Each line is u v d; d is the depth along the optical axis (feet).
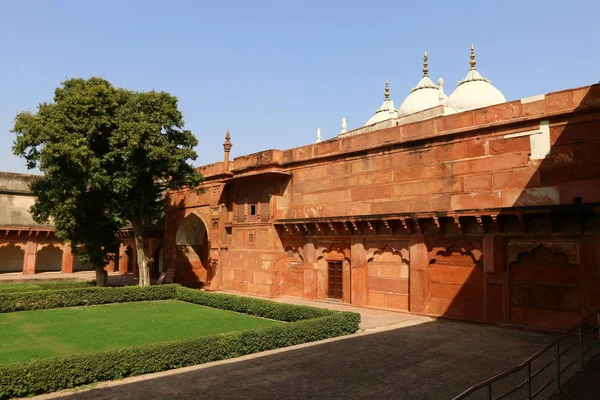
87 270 89.92
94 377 18.21
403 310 36.04
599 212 24.90
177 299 47.42
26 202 79.92
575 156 27.17
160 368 19.85
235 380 18.33
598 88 26.45
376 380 18.26
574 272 27.12
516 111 29.99
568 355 21.75
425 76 67.67
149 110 45.39
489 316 30.37
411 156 35.94
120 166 46.16
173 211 65.00
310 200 44.55
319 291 43.91
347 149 41.24
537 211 27.30
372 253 38.75
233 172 52.70
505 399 15.84
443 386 17.49
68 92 44.93
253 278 49.21
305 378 18.54
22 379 16.51
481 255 31.27
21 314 37.24
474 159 31.91
